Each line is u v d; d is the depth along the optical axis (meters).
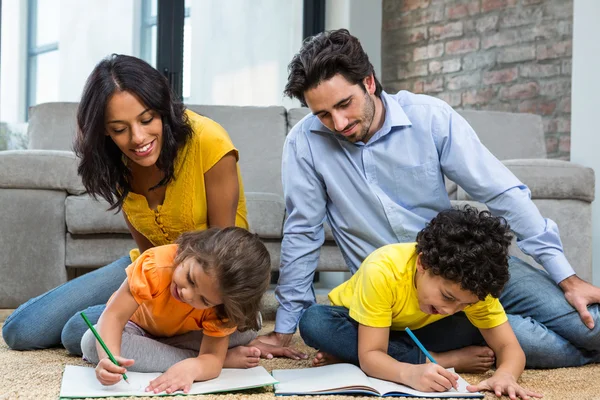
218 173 1.63
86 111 1.44
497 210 1.66
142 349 1.49
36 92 3.95
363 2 3.98
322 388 1.35
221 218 1.68
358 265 1.77
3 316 2.50
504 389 1.36
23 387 1.38
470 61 3.88
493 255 1.34
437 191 1.70
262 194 2.62
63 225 2.50
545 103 3.64
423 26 4.05
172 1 3.72
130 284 1.43
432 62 4.02
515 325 1.62
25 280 2.47
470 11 3.88
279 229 2.57
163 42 3.72
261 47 3.93
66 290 1.83
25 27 3.93
